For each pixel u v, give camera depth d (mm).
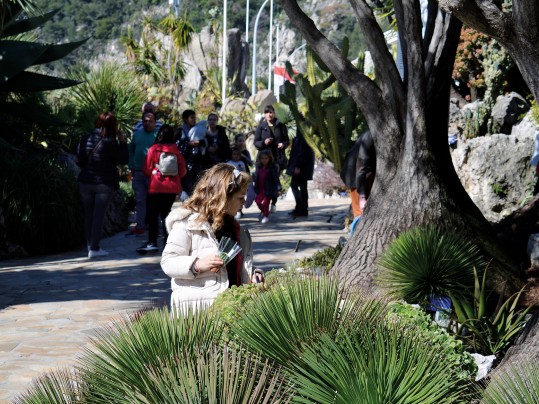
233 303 4109
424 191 7664
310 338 3736
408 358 3635
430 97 7859
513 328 5969
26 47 13938
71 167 14891
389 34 18078
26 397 3859
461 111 14688
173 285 4637
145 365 3529
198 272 4520
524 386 3568
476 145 13148
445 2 4668
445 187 7762
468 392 4039
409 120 7758
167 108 25609
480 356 5375
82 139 11633
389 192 7777
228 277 4766
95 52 145250
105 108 18766
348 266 7594
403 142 7863
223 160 14523
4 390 5566
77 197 13234
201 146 14320
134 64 29156
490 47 14438
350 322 3840
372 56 7957
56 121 14883
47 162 13008
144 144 13641
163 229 12406
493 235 7840
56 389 3828
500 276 7430
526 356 4734
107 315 7945
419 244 6793
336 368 3486
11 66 13852
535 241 8102
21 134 15227
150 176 11789
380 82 8023
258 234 13547
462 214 7762
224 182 4633
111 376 3625
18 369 6086
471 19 4695
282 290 3975
